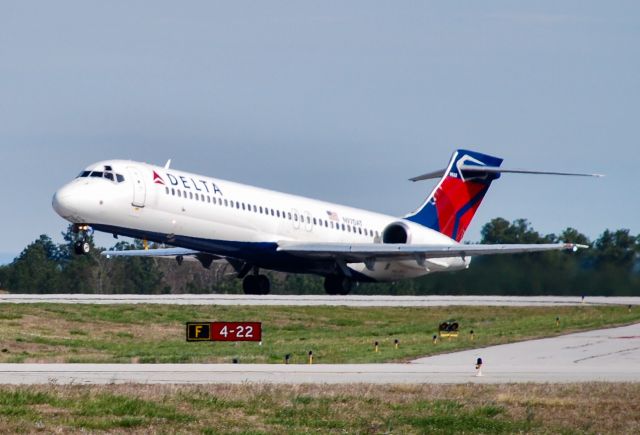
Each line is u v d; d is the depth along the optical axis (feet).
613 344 487.20
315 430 296.51
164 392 330.34
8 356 469.16
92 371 394.93
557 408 325.83
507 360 439.63
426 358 449.48
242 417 305.94
